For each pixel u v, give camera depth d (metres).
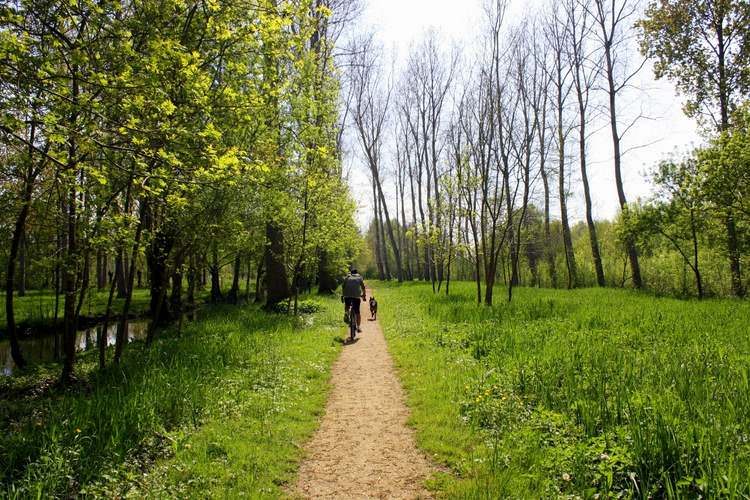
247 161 8.54
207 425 5.61
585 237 40.62
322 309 18.75
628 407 4.89
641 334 10.25
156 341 12.33
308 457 4.98
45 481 3.86
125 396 5.96
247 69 8.95
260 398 6.66
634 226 23.12
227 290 37.53
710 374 6.40
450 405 6.20
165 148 6.40
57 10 5.80
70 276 8.37
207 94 7.21
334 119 15.11
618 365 6.79
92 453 4.51
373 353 10.45
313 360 9.27
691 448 3.87
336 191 18.34
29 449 4.62
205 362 8.43
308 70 12.46
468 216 19.09
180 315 13.12
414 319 15.08
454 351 9.48
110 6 6.05
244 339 10.72
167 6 7.00
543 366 7.04
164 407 5.83
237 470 4.45
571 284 31.38
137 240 8.91
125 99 5.77
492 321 12.80
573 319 12.82
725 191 18.55
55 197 8.55
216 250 16.61
